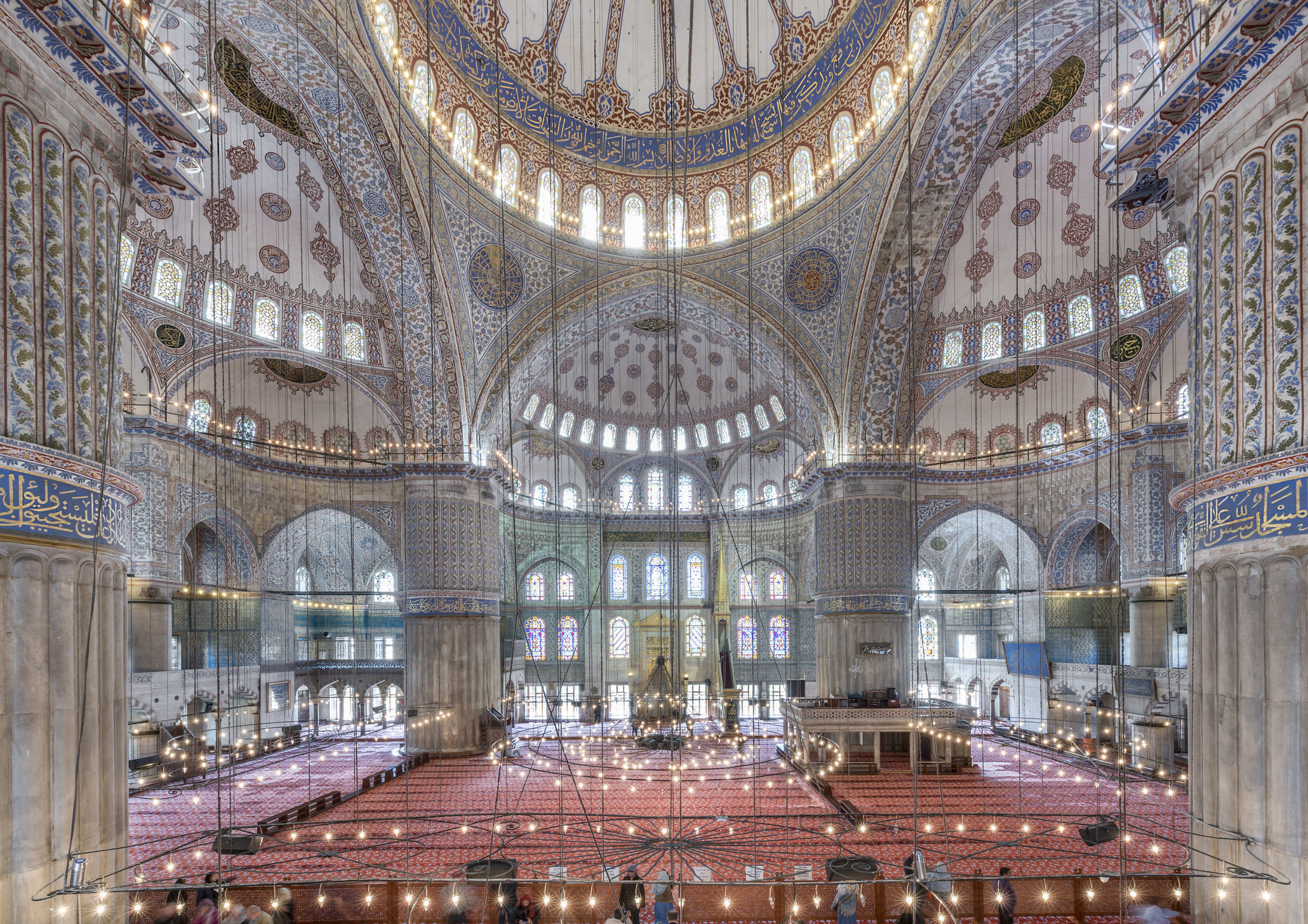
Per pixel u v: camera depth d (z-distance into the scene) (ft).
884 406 59.47
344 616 82.48
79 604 18.67
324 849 28.96
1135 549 57.62
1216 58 19.06
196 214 54.80
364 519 66.95
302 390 69.21
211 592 65.31
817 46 56.70
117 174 21.70
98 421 20.24
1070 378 65.57
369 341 63.21
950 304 65.26
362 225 51.52
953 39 42.73
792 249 59.62
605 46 60.13
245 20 37.96
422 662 58.44
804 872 27.40
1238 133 20.57
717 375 88.74
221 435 52.70
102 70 19.01
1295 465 18.16
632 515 91.20
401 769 51.85
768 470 91.35
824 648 61.41
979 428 72.28
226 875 29.76
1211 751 20.63
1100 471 61.57
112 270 21.15
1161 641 56.70
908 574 59.57
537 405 83.66
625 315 65.05
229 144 51.44
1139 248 56.95
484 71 55.36
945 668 84.58
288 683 71.20
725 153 61.46
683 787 47.75
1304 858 17.70
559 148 60.49
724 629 81.71
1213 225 21.52
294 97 43.91
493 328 59.16
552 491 90.99
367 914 28.40
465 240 55.47
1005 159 55.77
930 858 28.58
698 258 62.08
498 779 36.60
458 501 58.90
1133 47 41.81
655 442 92.99
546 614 88.79
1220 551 20.40
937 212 51.90
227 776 52.75
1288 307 18.84
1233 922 19.39
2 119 17.34
